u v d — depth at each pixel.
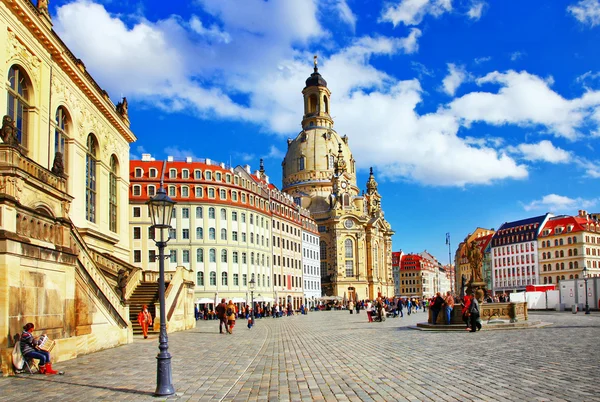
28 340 23.89
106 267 49.78
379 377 20.66
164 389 18.39
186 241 108.81
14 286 24.66
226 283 112.44
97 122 56.06
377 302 66.81
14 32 38.34
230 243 113.94
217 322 78.94
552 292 94.69
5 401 17.92
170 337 44.81
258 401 17.12
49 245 28.31
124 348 35.06
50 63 44.53
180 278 57.03
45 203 28.89
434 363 23.88
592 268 177.12
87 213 53.81
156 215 20.31
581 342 31.67
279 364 25.69
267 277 129.38
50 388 20.19
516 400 15.83
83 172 51.59
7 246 24.14
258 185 131.38
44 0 43.00
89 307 32.75
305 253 163.00
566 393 16.61
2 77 36.47
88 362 27.72
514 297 97.69
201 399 17.67
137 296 50.72
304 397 17.44
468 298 42.06
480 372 20.94
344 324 62.41
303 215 167.25
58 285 28.69
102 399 17.97
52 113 45.00
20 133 40.25
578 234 176.38
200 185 111.38
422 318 73.25
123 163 65.06
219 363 26.61
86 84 51.19
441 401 16.03
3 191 25.14
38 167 28.56
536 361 23.61
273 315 99.44
